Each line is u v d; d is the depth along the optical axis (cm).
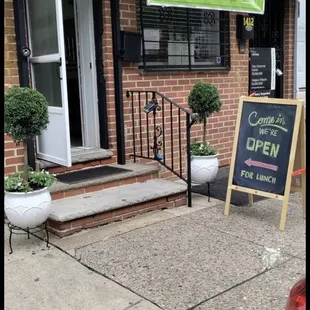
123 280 307
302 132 405
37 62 438
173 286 297
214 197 498
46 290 295
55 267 327
